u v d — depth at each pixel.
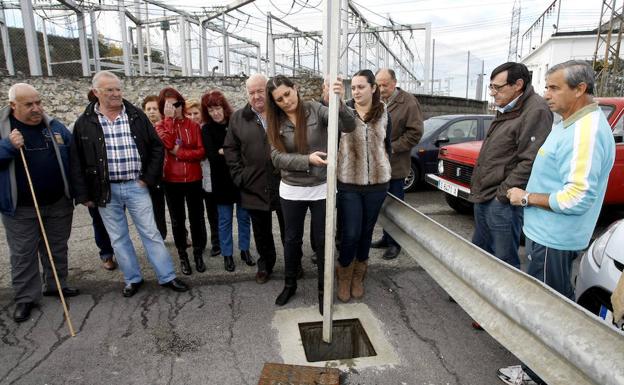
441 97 13.73
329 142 2.30
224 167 3.55
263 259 3.44
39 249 3.14
